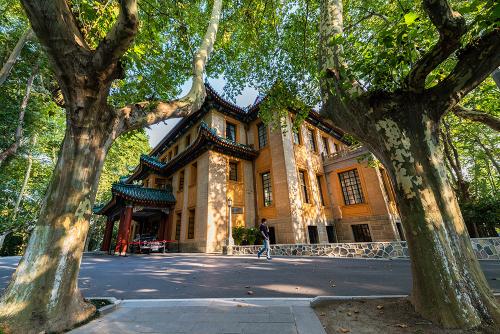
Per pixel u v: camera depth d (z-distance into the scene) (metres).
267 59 9.68
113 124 3.68
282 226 13.73
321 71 4.32
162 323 2.91
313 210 14.92
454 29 2.67
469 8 2.75
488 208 10.35
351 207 15.30
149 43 6.58
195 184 15.81
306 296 4.09
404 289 4.33
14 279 2.82
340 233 15.43
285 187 14.12
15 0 8.71
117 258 11.88
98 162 3.48
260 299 3.83
